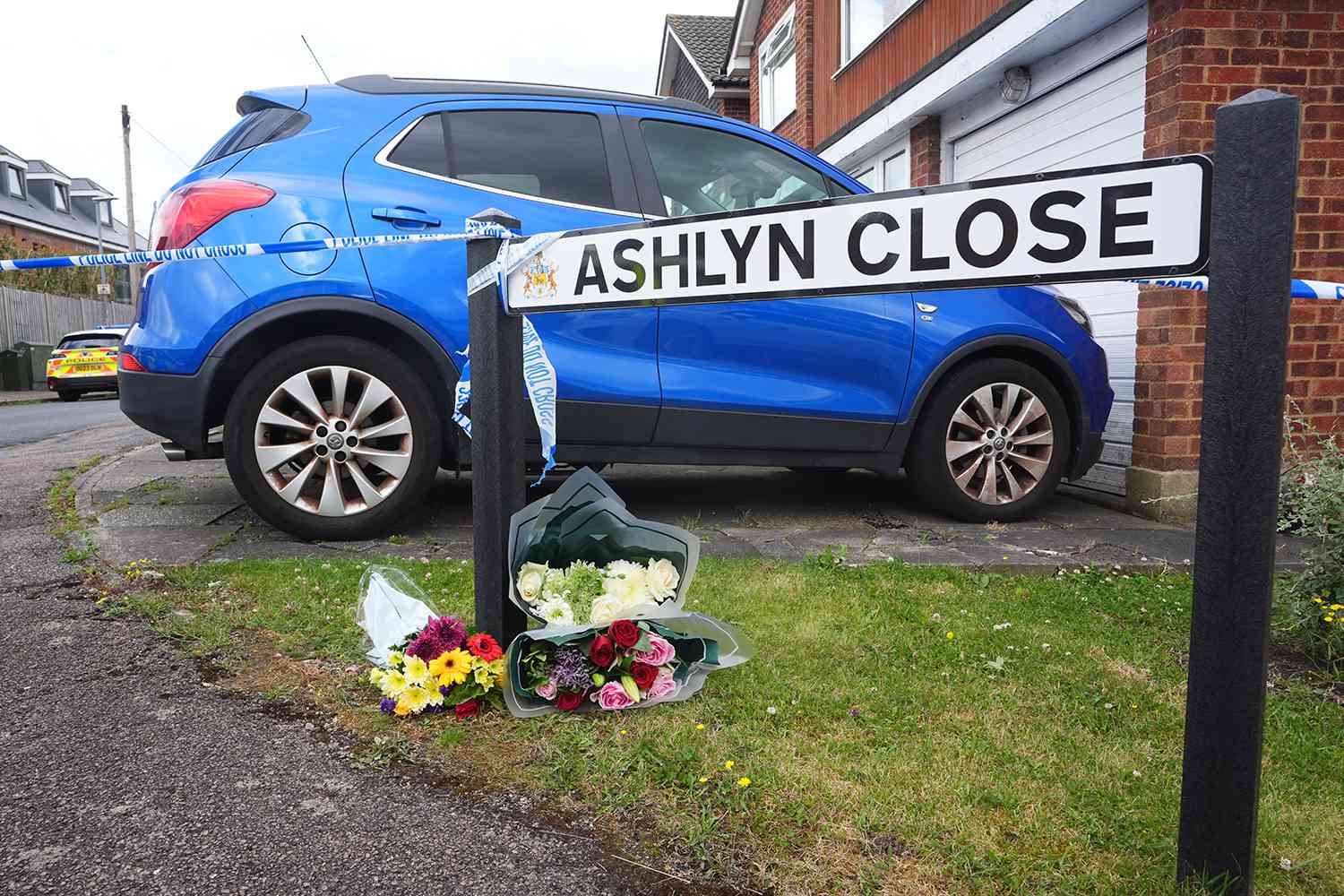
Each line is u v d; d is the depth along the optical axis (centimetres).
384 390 365
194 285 350
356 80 398
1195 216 140
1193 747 142
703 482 552
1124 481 493
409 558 339
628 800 174
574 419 381
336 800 176
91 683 229
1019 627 272
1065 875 150
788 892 148
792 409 404
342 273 356
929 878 150
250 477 356
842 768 184
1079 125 571
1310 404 462
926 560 358
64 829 166
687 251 193
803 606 287
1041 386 437
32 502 468
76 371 1836
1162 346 461
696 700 217
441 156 381
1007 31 584
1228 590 136
